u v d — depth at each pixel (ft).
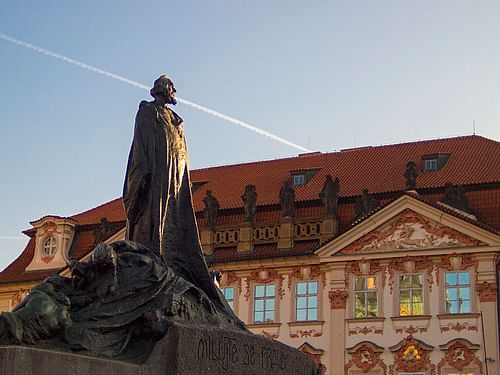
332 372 134.62
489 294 128.26
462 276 130.72
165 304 33.14
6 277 164.14
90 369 28.63
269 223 146.92
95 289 32.71
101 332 31.35
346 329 135.44
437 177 145.59
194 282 39.11
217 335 34.27
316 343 137.08
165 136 39.01
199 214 157.89
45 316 29.73
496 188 138.31
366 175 154.51
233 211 153.69
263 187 162.09
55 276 33.14
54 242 163.02
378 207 137.08
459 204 135.13
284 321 140.05
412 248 133.90
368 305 135.23
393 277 134.51
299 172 160.45
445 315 129.90
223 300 39.29
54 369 27.45
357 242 137.49
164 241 38.60
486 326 127.44
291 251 143.02
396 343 131.95
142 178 38.37
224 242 148.87
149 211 38.27
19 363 26.53
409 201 134.41
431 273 132.36
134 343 32.24
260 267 143.54
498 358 126.00
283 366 38.96
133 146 39.01
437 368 128.88
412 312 132.26
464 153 152.25
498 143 153.48
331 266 138.31
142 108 39.45
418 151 158.40
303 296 139.95
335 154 168.04
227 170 176.35
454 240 131.85
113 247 34.96
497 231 129.39
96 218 168.25
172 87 40.86
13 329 28.66
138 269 33.83
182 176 39.91
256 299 143.02
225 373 34.47
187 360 32.45
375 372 132.16
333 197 143.95
